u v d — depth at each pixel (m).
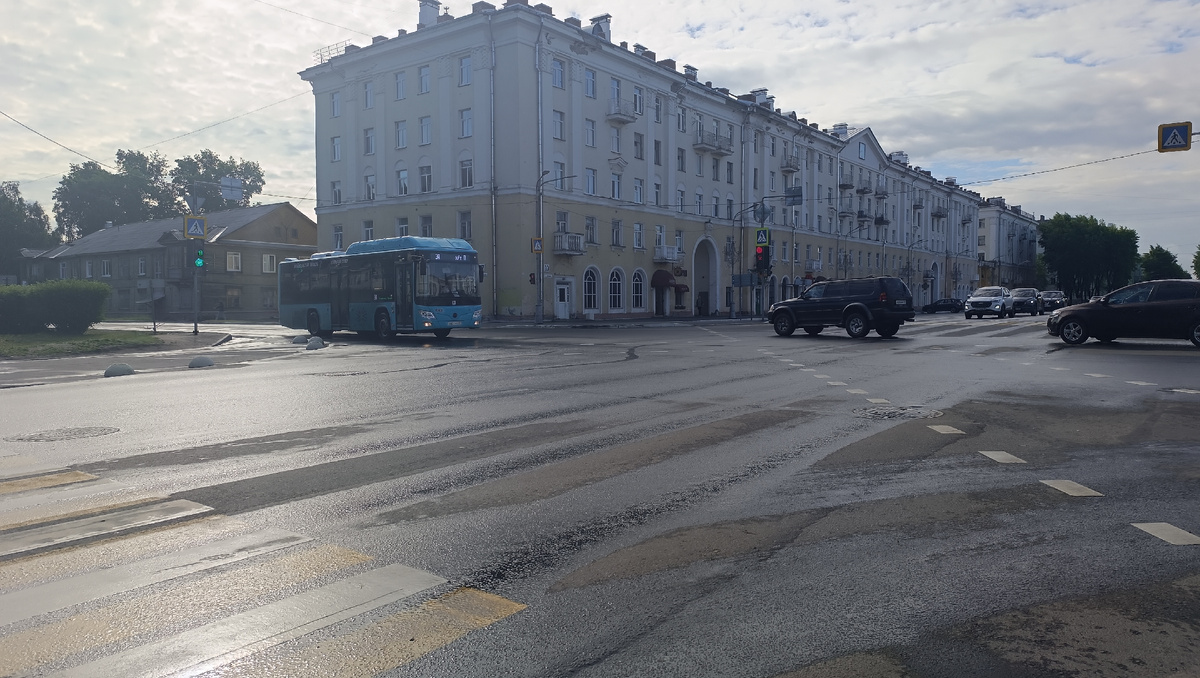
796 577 3.91
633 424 8.25
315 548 4.34
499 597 3.66
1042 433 7.61
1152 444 7.06
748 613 3.49
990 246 113.25
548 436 7.59
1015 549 4.30
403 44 44.41
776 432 7.75
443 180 43.69
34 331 27.67
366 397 10.52
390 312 25.38
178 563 4.09
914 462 6.39
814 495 5.41
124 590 3.72
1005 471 6.07
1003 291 46.41
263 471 6.18
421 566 4.07
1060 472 6.03
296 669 2.96
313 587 3.77
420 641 3.20
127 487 5.69
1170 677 2.91
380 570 4.00
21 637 3.21
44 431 8.07
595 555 4.23
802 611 3.51
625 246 47.84
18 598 3.62
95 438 7.66
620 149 47.31
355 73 47.59
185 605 3.54
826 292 24.52
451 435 7.66
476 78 42.09
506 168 41.38
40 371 15.72
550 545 4.40
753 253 59.56
